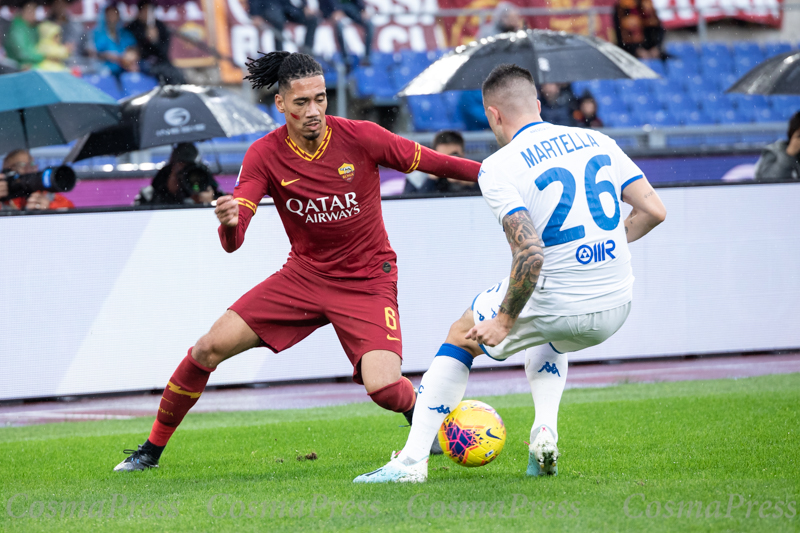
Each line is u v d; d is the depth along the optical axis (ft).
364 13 142.61
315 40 142.82
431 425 39.22
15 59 132.57
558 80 89.51
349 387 83.97
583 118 122.62
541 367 40.06
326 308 46.96
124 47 131.95
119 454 53.83
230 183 109.60
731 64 159.02
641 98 153.69
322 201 45.83
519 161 35.86
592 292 36.17
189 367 46.34
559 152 36.22
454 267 87.25
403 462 39.11
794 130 94.48
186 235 83.92
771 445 46.32
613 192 36.94
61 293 81.92
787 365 83.71
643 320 89.15
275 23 142.72
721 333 90.07
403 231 86.53
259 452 52.54
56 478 45.91
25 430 68.44
